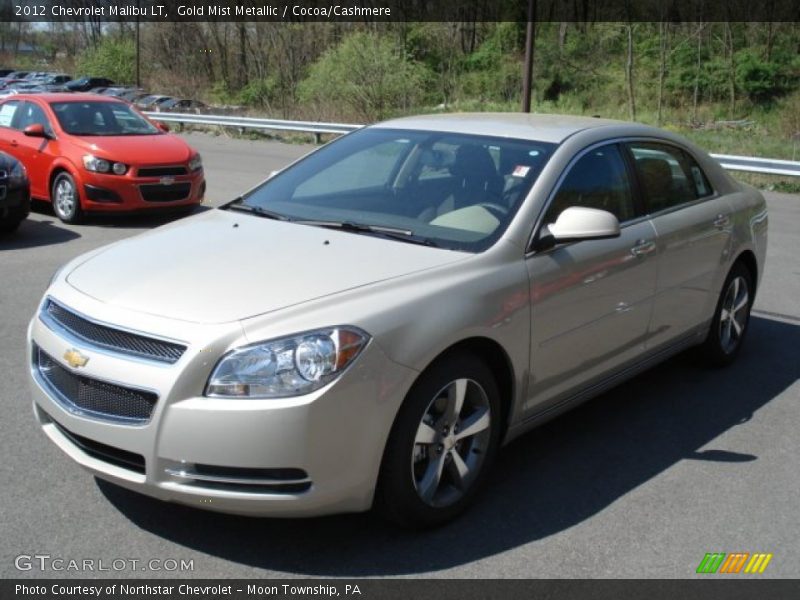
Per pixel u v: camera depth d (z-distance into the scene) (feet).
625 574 10.52
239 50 174.60
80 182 32.83
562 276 12.55
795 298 24.66
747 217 18.08
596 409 15.94
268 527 11.29
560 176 13.25
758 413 15.90
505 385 12.15
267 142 74.74
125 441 9.96
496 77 161.89
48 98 35.81
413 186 13.78
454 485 11.56
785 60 144.36
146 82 181.78
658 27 156.25
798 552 11.15
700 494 12.66
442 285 11.06
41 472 12.62
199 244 12.37
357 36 108.27
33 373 11.41
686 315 16.20
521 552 10.91
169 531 11.12
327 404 9.64
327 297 10.37
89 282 11.34
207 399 9.60
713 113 137.49
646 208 14.98
